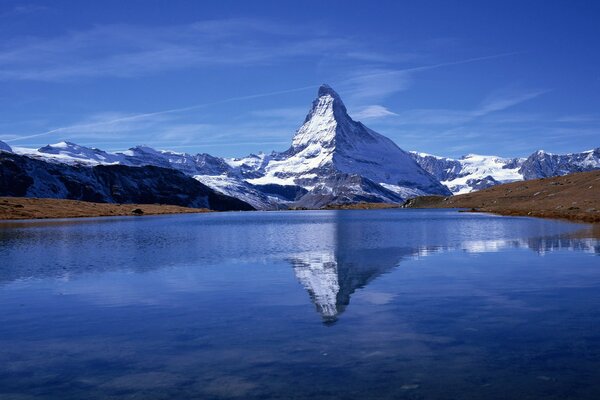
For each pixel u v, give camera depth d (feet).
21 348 66.90
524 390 50.55
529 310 80.84
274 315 80.64
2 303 92.68
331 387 52.21
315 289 100.94
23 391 53.26
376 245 185.16
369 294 94.94
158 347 65.98
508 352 61.21
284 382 53.72
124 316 82.12
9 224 375.86
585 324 72.33
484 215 427.33
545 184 603.67
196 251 172.65
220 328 73.92
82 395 51.98
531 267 123.54
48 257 157.07
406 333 69.51
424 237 214.90
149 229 308.40
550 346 63.16
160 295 97.76
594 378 53.11
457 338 66.90
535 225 268.62
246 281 111.24
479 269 122.11
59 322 79.36
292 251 169.37
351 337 68.23
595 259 134.72
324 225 342.23
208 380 54.85
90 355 63.62
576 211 353.72
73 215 547.49
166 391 52.34
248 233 265.13
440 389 51.13
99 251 174.19
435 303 86.69
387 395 50.08
